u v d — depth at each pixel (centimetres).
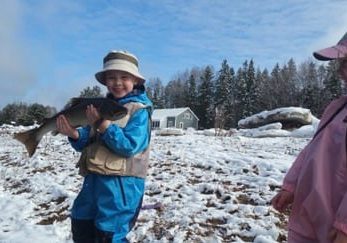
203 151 1309
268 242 577
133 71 409
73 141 416
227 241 597
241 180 877
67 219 739
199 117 8456
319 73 8744
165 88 11325
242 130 2544
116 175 395
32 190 962
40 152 1509
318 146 277
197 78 11150
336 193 262
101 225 395
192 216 678
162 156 1209
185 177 937
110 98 412
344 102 284
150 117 417
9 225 732
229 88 8312
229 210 704
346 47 278
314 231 276
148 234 630
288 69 9100
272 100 8231
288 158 1180
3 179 1121
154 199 784
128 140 386
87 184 411
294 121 2583
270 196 758
